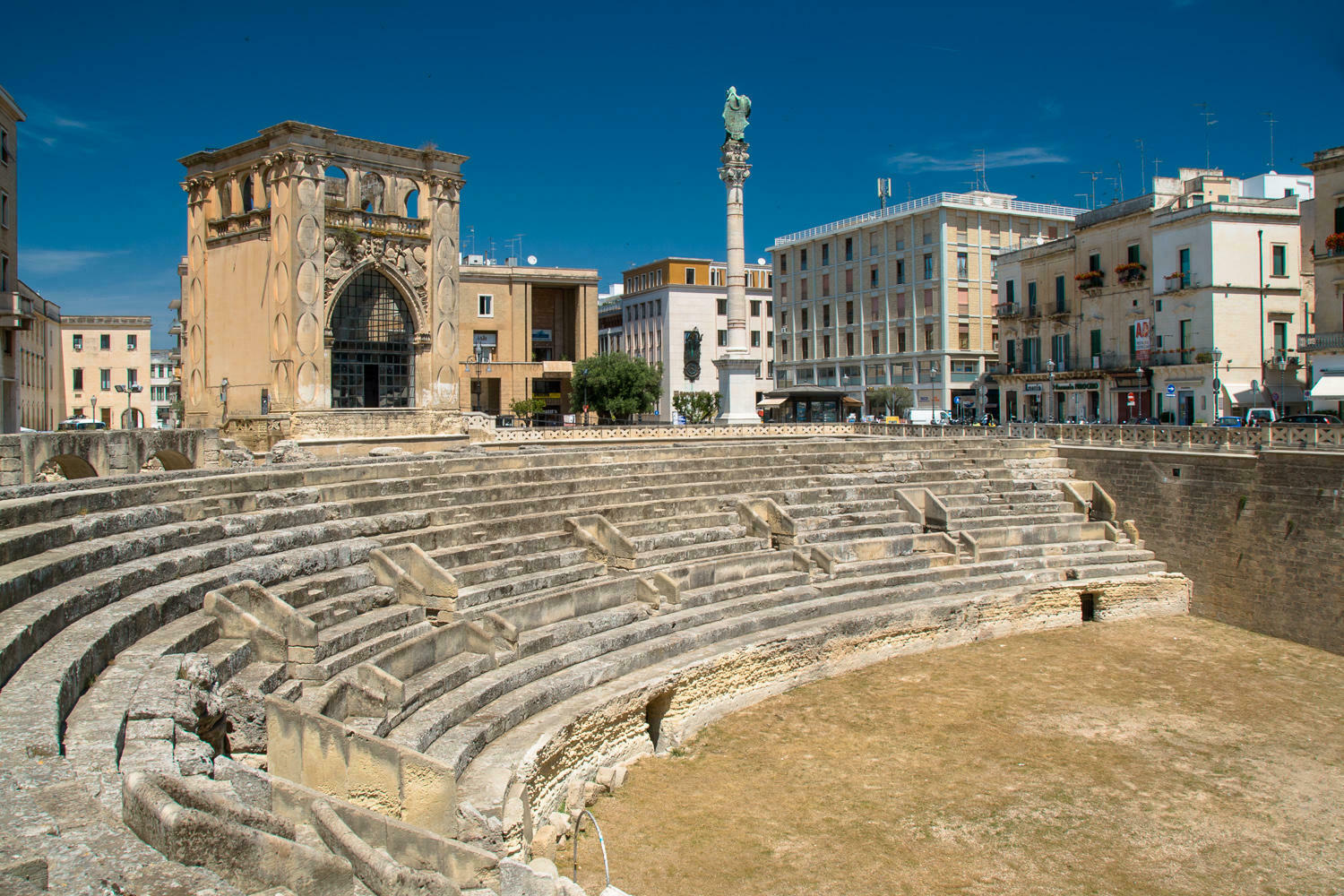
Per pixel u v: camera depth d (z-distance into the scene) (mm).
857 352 87125
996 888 15227
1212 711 23797
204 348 44156
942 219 77375
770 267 111250
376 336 43406
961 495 36281
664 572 25406
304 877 7637
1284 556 31297
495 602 21766
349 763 13086
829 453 37750
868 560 30438
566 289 80188
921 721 22625
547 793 17156
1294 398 51375
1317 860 16391
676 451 35188
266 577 18297
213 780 9695
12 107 43469
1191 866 16094
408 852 11180
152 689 11773
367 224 41969
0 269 43062
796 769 19781
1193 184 56844
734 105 47656
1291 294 52469
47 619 12484
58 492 18234
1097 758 20625
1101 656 28594
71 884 6188
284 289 39156
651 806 17891
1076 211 83938
